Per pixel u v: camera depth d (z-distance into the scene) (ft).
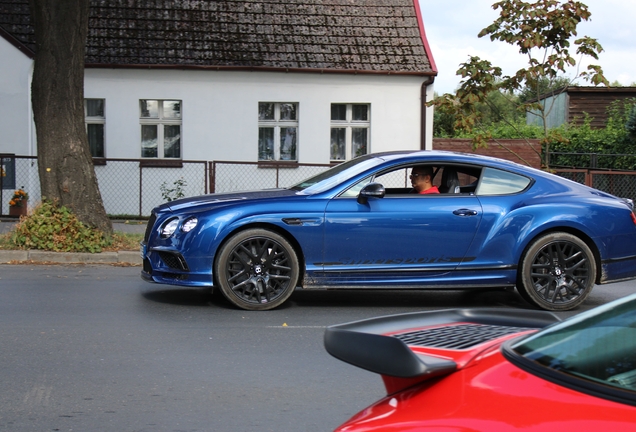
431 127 63.00
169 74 59.88
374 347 7.27
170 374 17.10
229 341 20.36
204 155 60.80
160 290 28.02
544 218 25.66
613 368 6.39
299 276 25.13
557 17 43.42
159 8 62.95
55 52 35.55
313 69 60.54
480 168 26.17
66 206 35.96
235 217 24.27
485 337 8.53
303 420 14.23
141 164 59.41
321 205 24.76
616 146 78.95
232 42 61.72
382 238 24.88
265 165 59.36
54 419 13.97
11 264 33.76
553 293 25.82
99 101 60.08
